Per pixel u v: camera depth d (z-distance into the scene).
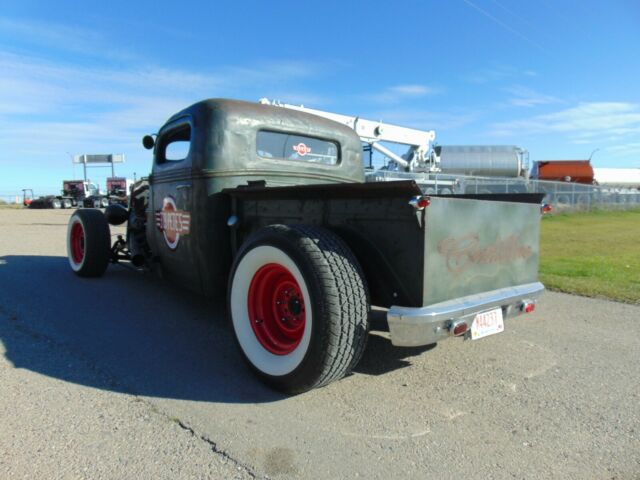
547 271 7.35
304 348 2.59
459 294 2.77
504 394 2.91
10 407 2.60
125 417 2.51
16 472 2.02
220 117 3.78
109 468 2.06
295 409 2.65
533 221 3.36
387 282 2.72
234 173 3.83
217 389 2.88
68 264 7.25
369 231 2.75
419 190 2.43
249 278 2.98
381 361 3.41
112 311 4.55
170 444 2.26
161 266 4.77
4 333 3.83
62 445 2.23
